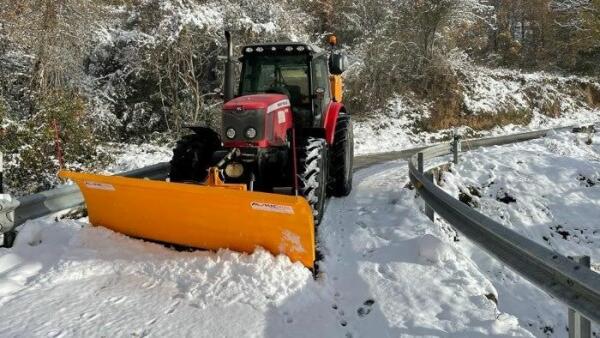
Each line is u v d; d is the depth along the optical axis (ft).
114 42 45.39
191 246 14.58
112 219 15.03
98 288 12.51
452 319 11.68
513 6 93.04
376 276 13.88
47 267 13.50
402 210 20.26
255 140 15.55
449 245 15.65
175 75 46.29
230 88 19.35
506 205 28.96
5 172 23.79
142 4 44.93
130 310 11.44
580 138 41.06
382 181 26.48
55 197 16.89
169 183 13.23
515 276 20.27
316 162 16.16
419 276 13.83
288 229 13.17
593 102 80.48
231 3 47.06
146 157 37.17
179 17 42.37
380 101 63.10
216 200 13.20
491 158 34.19
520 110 70.18
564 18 87.04
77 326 10.61
